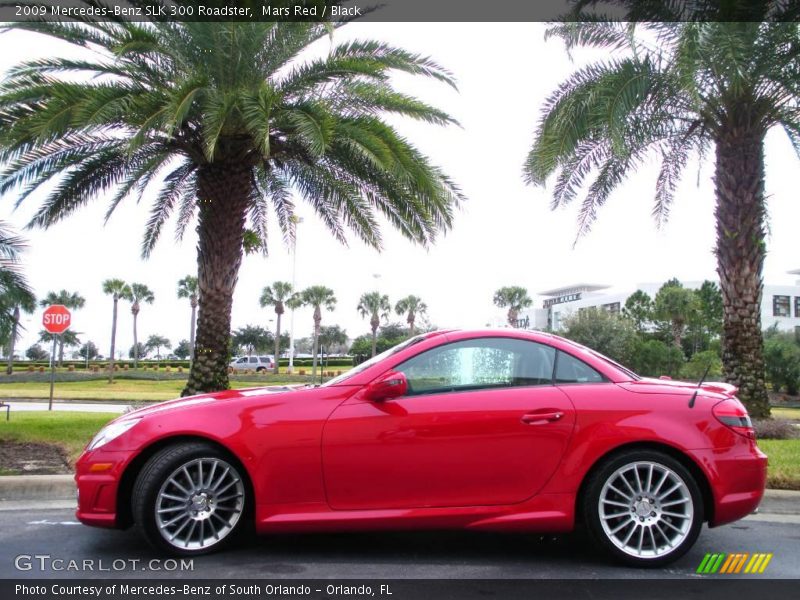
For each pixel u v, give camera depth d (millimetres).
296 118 9555
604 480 4133
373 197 12219
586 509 4145
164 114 9281
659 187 13266
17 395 26516
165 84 10445
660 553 4102
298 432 4102
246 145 10906
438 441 4121
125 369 59656
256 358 61406
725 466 4184
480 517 4129
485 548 4551
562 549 4547
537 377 4395
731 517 4184
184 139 10898
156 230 14094
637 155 11961
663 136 11930
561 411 4207
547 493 4148
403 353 4418
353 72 10531
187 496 4148
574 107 10398
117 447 4152
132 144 8727
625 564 4145
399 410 4164
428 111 11039
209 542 4184
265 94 9766
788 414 23234
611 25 10992
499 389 4316
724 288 11242
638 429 4168
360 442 4098
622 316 48875
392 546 4551
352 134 9820
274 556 4262
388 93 10938
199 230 11172
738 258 11062
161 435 4109
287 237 15508
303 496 4094
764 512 5781
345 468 4090
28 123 8953
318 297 63125
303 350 103562
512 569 4109
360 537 4742
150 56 10430
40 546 4461
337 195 12625
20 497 5926
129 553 4297
